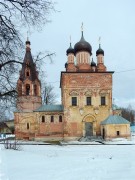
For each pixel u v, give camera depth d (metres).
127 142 48.09
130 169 13.47
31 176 11.98
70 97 58.38
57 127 58.12
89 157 21.53
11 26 15.02
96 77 59.12
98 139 55.22
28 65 17.78
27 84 58.31
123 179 10.53
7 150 26.59
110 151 29.72
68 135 57.06
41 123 58.09
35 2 14.09
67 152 28.00
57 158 20.44
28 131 58.03
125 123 53.88
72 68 60.25
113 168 14.10
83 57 62.06
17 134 57.72
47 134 57.75
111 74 59.25
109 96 58.72
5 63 16.78
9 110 19.38
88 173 12.46
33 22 14.66
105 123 54.31
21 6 14.12
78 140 56.25
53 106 59.91
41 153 25.56
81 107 58.09
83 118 57.84
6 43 15.73
